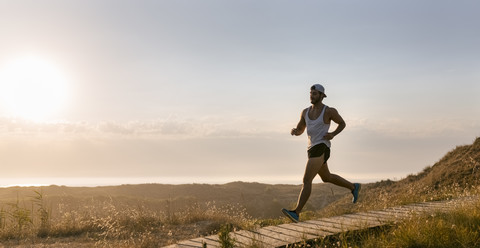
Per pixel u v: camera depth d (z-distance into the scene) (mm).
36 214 9906
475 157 23984
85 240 8406
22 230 9203
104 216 10180
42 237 8930
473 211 5891
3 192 34875
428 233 5035
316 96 6828
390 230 5605
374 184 31062
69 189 42531
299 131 7199
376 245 5012
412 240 4902
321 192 46531
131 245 7422
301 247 5129
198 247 5574
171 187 53719
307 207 37094
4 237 8742
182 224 10008
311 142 6832
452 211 6051
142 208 10930
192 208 10984
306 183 6734
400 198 9898
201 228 9180
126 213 10383
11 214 9688
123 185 53312
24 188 38125
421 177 28297
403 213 6527
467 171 22141
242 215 10148
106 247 7488
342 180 7203
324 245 5082
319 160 6727
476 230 5129
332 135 6668
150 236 8281
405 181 28797
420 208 7312
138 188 51438
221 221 9492
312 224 6363
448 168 24578
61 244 7949
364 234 5391
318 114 6777
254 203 49906
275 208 48312
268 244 5195
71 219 9961
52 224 9641
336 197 40188
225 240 4785
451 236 5004
